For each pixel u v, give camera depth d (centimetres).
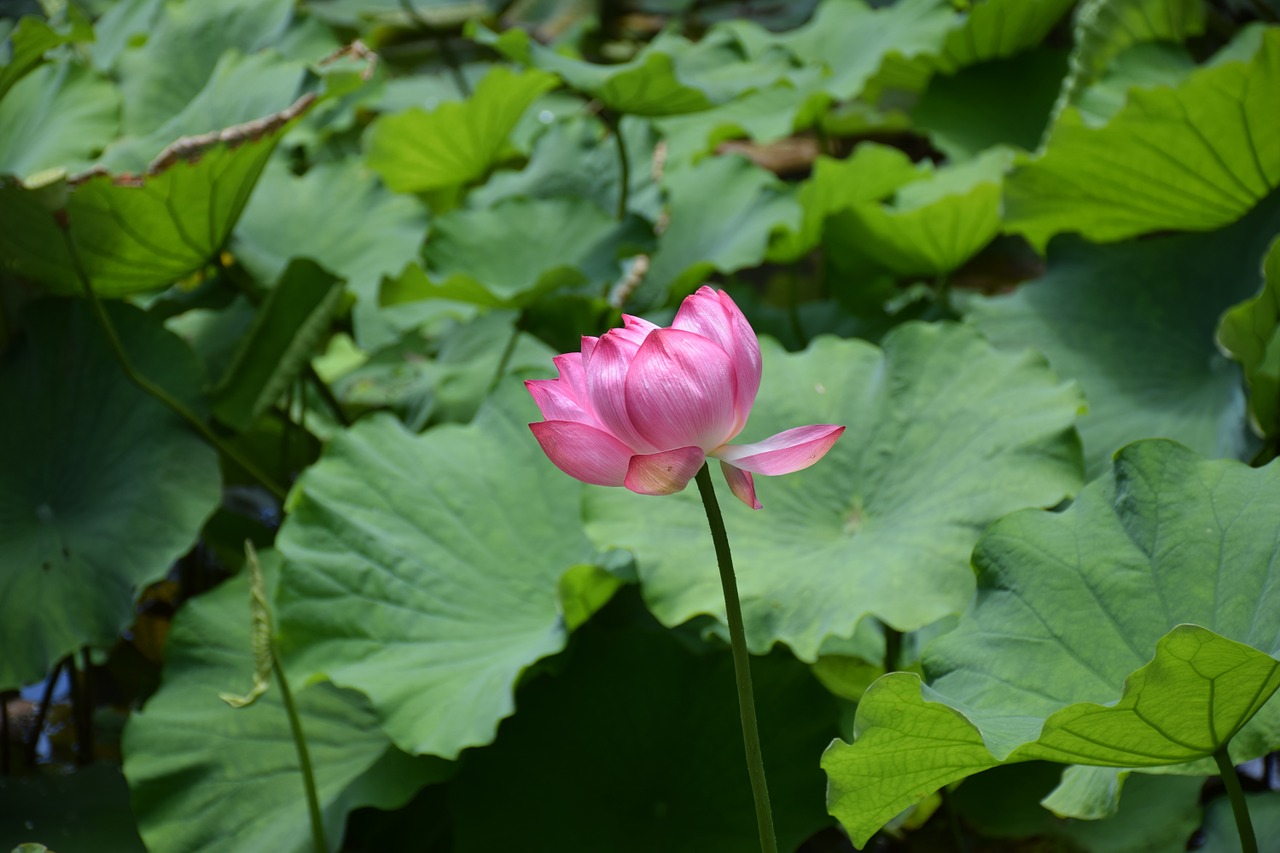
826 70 335
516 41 263
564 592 202
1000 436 203
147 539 220
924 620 193
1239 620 177
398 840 218
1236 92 220
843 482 209
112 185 221
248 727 213
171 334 232
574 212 277
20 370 236
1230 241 231
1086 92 279
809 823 205
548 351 279
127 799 221
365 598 210
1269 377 208
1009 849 206
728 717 212
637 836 208
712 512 169
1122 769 179
